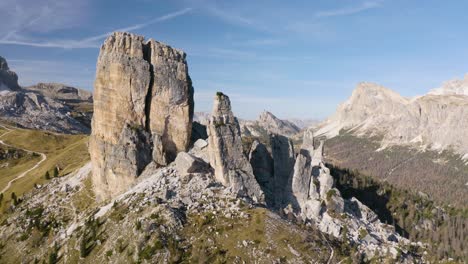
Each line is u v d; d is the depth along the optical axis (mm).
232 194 113000
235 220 102688
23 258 117250
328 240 106625
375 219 132125
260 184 129500
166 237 96625
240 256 91562
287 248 95000
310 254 95625
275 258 91750
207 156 128000
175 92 134250
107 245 101938
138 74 133625
